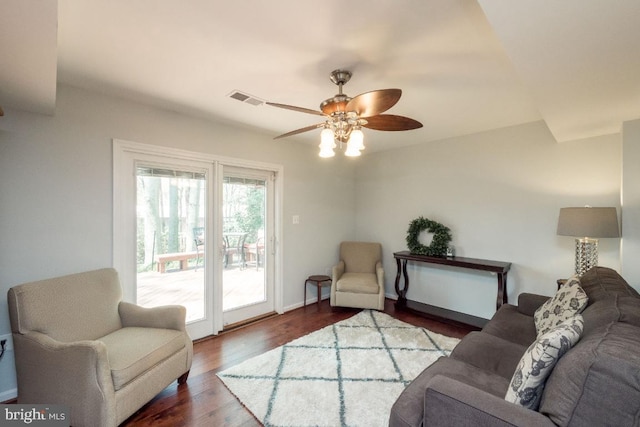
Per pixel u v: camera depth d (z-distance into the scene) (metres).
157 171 2.82
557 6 1.10
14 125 2.07
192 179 3.05
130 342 1.98
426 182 4.11
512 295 3.35
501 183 3.43
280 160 3.82
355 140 1.94
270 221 3.82
